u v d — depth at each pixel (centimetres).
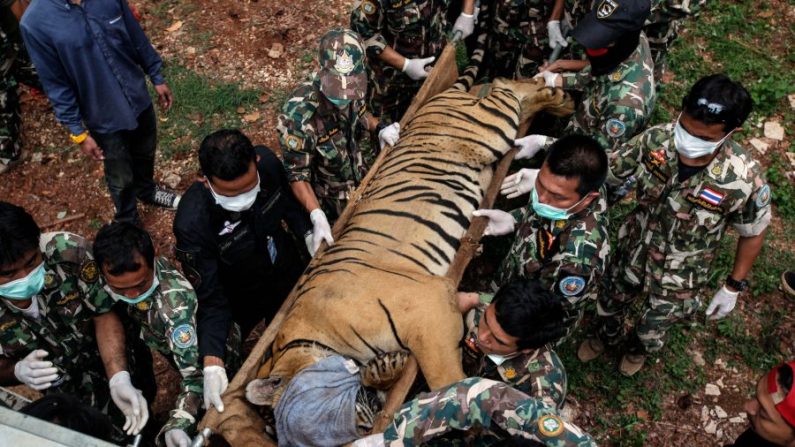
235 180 298
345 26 624
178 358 306
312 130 363
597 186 297
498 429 273
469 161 412
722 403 416
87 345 326
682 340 439
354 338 319
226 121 568
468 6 490
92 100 427
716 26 604
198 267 326
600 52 365
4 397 314
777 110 554
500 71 558
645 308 381
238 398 304
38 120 580
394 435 251
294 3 645
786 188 507
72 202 534
